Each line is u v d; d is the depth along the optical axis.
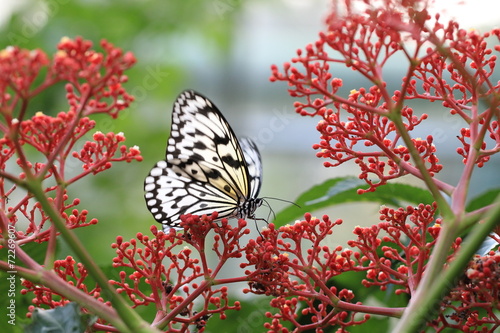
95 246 1.13
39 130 0.76
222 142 0.86
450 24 0.75
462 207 0.75
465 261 0.73
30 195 0.77
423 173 0.75
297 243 0.78
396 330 0.73
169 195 0.86
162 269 0.79
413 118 0.79
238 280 0.78
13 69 0.72
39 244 0.81
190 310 0.79
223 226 0.78
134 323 0.73
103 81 0.73
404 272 0.78
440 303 0.74
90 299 0.74
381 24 0.75
